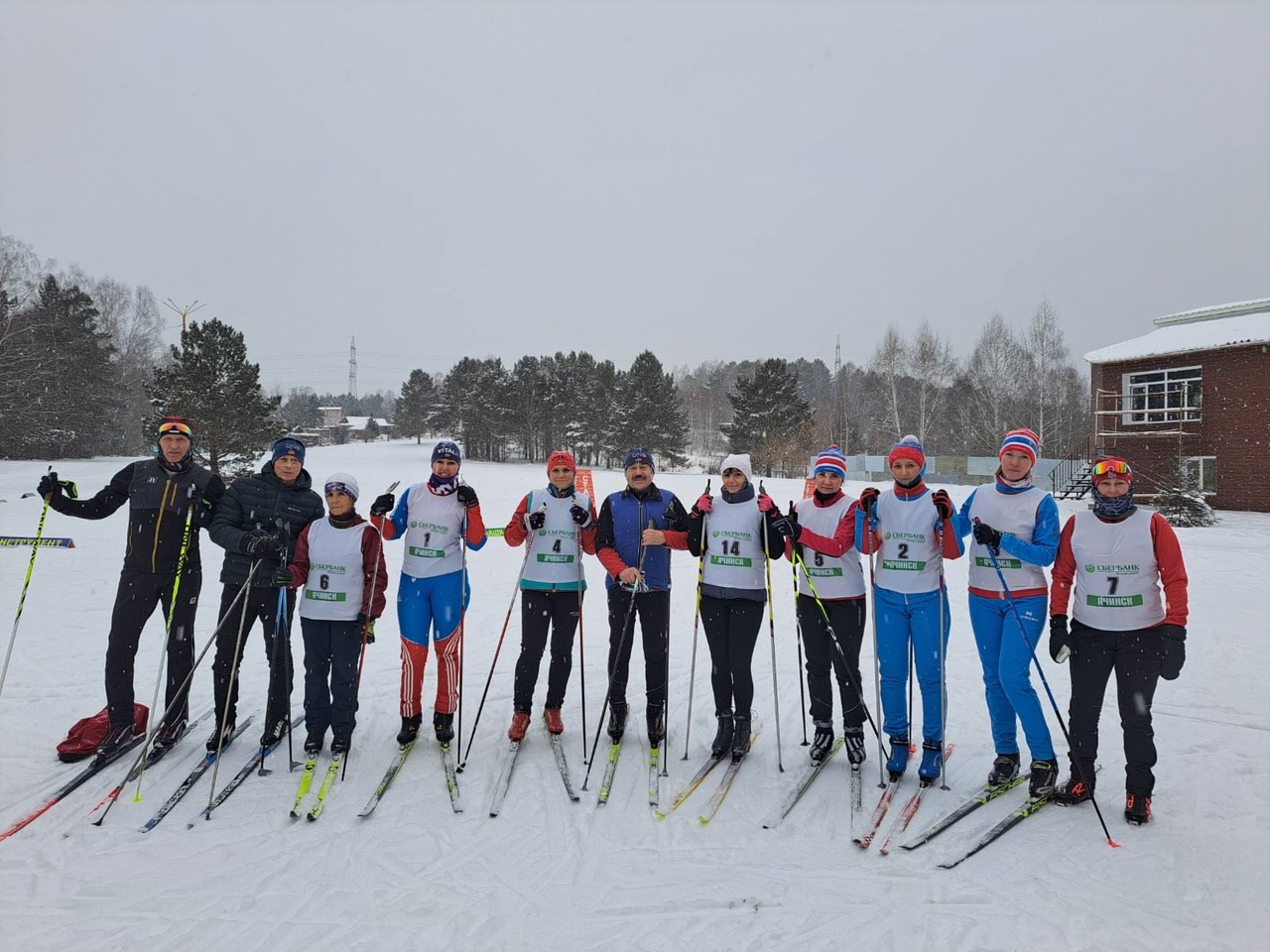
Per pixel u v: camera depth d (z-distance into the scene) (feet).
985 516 12.95
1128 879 9.98
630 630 14.39
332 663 13.50
